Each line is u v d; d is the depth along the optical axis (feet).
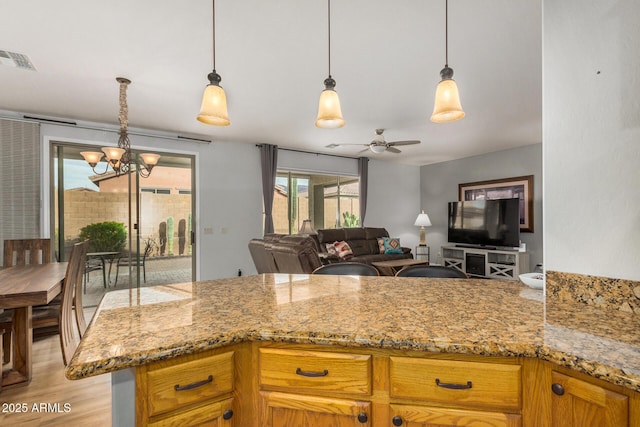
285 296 4.64
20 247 10.89
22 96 10.97
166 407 2.90
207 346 3.02
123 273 14.93
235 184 17.39
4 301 6.26
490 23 7.00
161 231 15.72
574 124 3.98
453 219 21.57
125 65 8.82
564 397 2.68
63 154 13.69
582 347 2.68
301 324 3.39
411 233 24.73
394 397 3.08
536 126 14.66
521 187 18.74
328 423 3.19
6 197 12.22
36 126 12.84
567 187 4.06
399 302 4.24
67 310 8.18
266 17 6.72
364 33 7.34
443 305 4.06
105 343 2.93
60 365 8.37
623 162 3.56
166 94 10.84
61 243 13.64
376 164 23.08
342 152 20.30
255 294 4.76
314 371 3.21
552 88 4.21
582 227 3.91
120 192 14.87
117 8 6.41
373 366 3.13
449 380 2.98
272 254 11.06
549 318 3.46
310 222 18.76
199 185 16.46
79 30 7.16
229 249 17.17
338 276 6.24
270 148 17.99
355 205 22.39
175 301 4.40
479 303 4.14
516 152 19.08
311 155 20.13
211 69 9.04
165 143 15.62
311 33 7.32
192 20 6.82
